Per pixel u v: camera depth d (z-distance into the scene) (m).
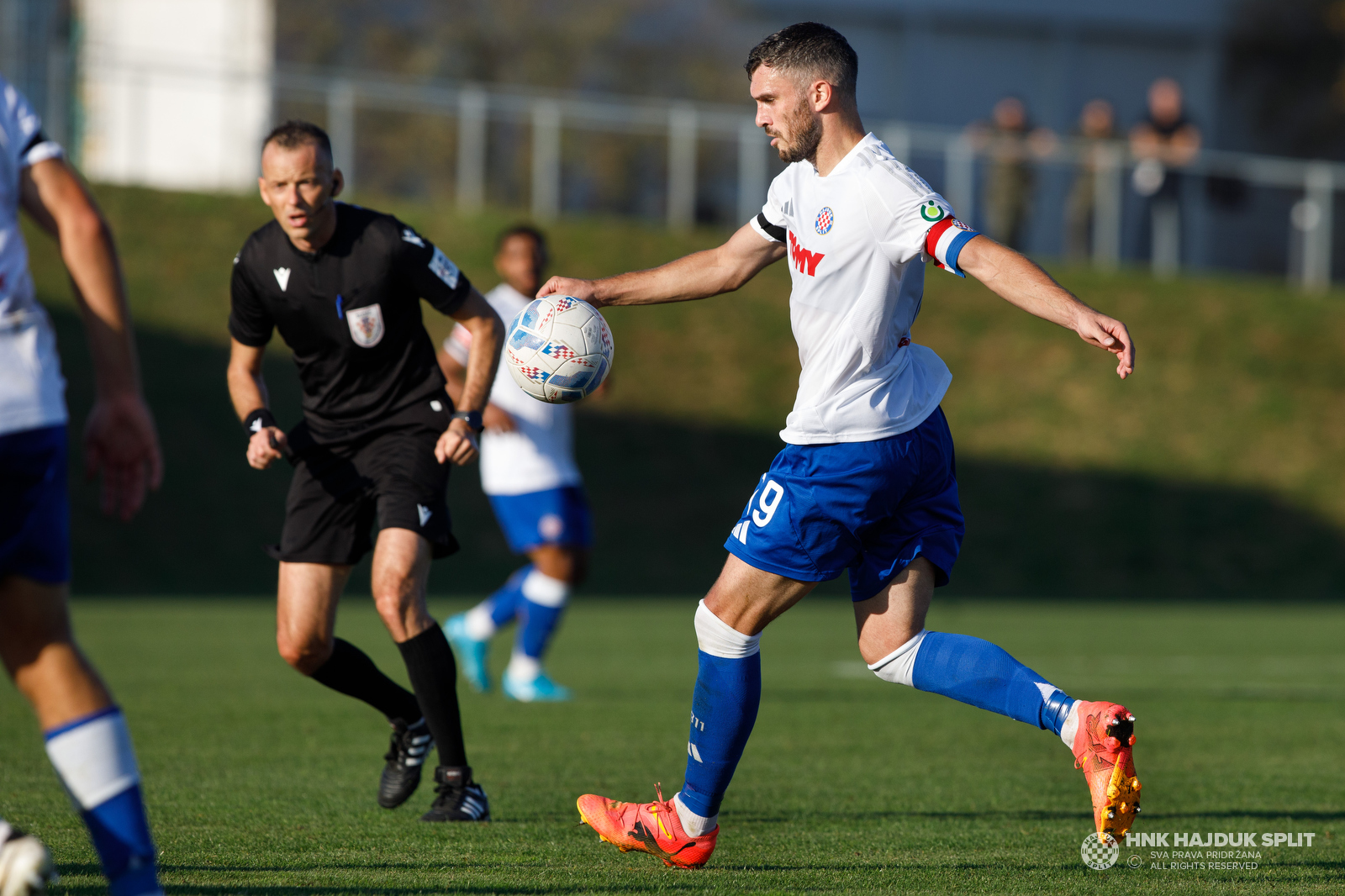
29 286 8.99
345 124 81.06
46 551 8.91
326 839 14.02
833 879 12.44
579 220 84.50
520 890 11.77
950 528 12.87
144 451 8.92
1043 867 13.09
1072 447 75.25
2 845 8.88
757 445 73.50
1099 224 90.31
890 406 12.34
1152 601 64.75
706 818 12.81
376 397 15.52
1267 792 17.84
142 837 9.07
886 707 27.17
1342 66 130.62
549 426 28.78
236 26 96.75
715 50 117.94
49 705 8.99
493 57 112.50
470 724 24.08
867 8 124.44
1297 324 86.12
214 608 50.78
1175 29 131.00
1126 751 11.55
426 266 15.30
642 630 46.03
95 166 77.56
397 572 14.88
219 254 75.00
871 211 11.97
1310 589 67.94
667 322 79.12
